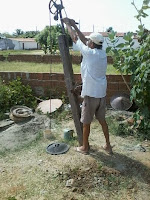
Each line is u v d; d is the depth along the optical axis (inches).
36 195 131.5
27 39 1732.3
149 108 206.1
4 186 138.9
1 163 161.8
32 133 206.2
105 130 167.6
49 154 170.1
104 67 156.3
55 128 214.1
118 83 252.8
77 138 188.1
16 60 486.0
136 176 147.2
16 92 261.3
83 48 151.6
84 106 159.0
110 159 162.9
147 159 165.0
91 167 153.2
